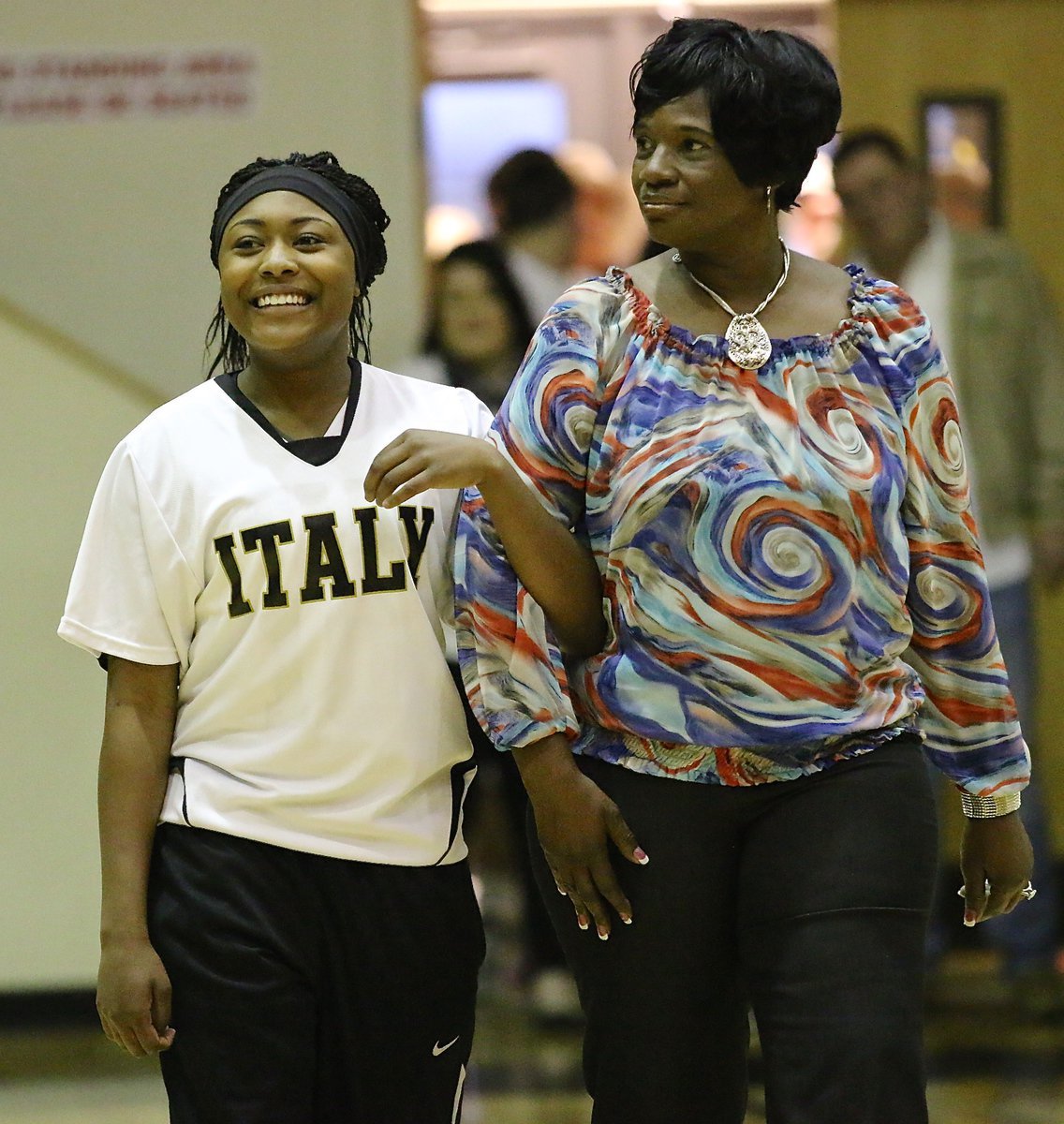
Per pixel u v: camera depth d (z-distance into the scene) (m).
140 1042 7.78
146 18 16.19
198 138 16.28
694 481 7.64
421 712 8.05
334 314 8.11
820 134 7.82
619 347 7.96
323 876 7.92
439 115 24.83
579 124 24.86
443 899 8.14
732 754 7.72
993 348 17.23
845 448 7.76
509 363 16.28
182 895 7.87
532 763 7.85
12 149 16.17
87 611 8.01
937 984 17.53
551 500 7.93
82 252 16.22
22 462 16.25
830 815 7.67
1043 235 19.09
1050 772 19.42
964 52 18.97
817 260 8.32
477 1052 15.75
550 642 7.98
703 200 7.74
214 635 8.00
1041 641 19.38
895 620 7.89
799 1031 7.38
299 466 8.09
